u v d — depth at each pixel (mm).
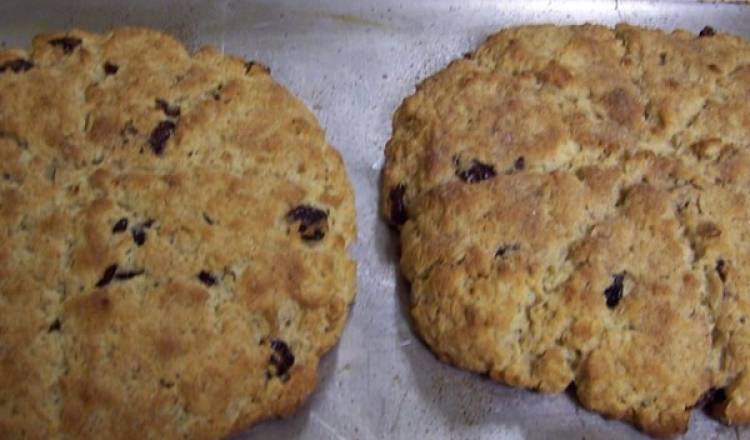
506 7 449
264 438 346
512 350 352
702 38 426
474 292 355
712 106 397
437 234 366
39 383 321
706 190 373
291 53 427
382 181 394
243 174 366
